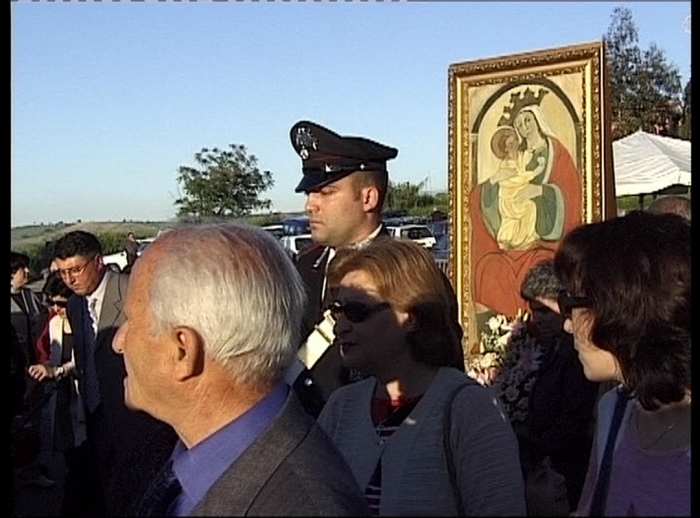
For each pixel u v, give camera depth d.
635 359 1.89
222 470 1.68
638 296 1.88
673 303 1.86
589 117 4.39
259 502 1.57
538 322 3.61
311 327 3.25
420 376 2.29
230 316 1.74
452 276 4.89
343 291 2.31
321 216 3.59
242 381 1.75
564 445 3.28
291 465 1.63
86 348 4.41
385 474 2.18
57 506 4.22
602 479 1.93
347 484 1.66
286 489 1.58
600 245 1.96
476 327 4.79
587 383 3.32
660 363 1.85
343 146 3.59
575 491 3.02
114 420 3.88
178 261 1.78
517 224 4.66
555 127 4.53
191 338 1.74
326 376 3.08
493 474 2.07
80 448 4.27
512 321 4.51
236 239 1.84
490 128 4.77
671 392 1.84
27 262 5.85
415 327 2.28
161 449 2.23
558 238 4.52
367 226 3.65
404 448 2.18
